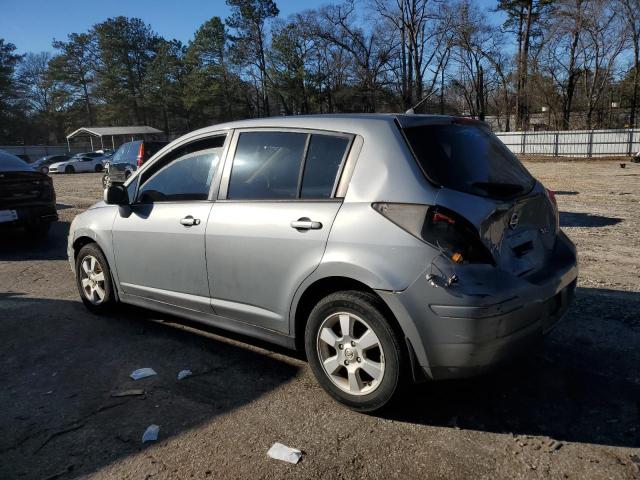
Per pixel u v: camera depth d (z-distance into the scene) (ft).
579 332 14.21
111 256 15.79
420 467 9.00
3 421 10.93
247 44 203.62
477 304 9.14
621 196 43.60
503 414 10.57
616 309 15.80
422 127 10.89
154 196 14.76
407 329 9.67
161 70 231.50
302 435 10.07
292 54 184.24
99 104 265.54
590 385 11.53
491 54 174.50
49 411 11.27
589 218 32.71
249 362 13.33
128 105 253.44
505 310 9.37
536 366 12.48
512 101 192.95
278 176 11.96
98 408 11.32
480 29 167.63
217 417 10.82
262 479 8.88
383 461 9.20
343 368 10.90
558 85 163.73
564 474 8.70
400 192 9.98
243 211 12.25
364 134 10.86
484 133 12.19
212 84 206.49
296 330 11.60
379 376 10.23
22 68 273.33
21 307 18.33
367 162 10.61
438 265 9.33
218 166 13.21
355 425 10.34
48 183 30.19
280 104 218.59
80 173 128.77
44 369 13.29
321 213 10.84
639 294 17.15
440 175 10.07
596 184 54.34
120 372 12.98
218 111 219.61
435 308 9.36
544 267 11.18
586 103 167.22
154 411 11.13
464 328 9.21
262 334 12.32
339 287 10.92
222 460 9.41
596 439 9.62
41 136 275.80
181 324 16.15
